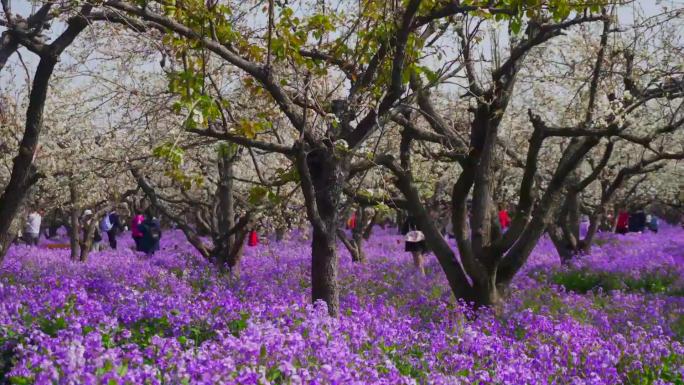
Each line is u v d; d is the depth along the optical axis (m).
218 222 25.39
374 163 12.09
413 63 12.41
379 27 11.97
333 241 12.16
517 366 9.52
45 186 28.59
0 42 11.88
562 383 9.80
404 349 10.29
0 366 7.93
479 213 15.75
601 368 10.39
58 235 62.19
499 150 22.42
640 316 16.39
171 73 10.37
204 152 21.52
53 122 22.39
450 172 30.19
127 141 15.74
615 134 14.66
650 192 43.28
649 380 10.71
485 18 11.57
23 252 33.31
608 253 31.09
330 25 11.60
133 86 14.88
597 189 41.28
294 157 12.43
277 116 13.02
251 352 7.48
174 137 11.21
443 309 15.11
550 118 24.67
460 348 10.55
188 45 10.73
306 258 29.11
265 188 12.66
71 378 6.39
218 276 21.11
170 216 23.31
